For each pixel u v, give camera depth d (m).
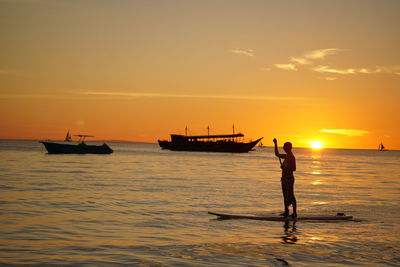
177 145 189.12
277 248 9.55
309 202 19.50
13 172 36.00
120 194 20.69
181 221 13.18
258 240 10.45
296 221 13.66
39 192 20.66
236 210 15.95
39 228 11.44
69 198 18.52
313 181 34.66
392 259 8.73
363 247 9.84
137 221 13.03
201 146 181.75
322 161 113.06
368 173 51.06
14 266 7.63
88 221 12.81
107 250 9.08
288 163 14.12
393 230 12.25
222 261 8.27
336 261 8.48
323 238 10.88
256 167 60.09
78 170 41.22
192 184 27.75
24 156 81.00
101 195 20.03
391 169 65.62
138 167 50.41
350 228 12.52
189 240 10.32
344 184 31.88
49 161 62.09
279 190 24.64
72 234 10.77
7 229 11.16
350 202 19.81
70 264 7.86
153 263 8.02
